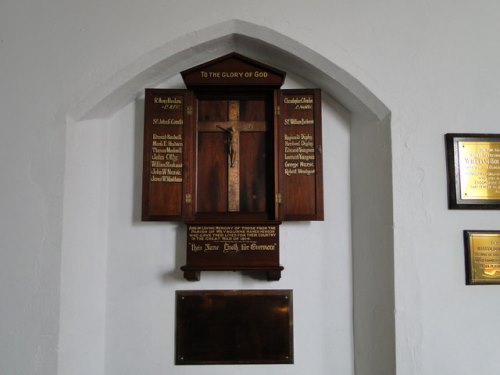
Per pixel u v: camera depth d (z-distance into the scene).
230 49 2.14
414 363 1.83
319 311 2.15
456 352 1.85
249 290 2.15
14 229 1.82
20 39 1.89
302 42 1.92
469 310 1.87
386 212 1.93
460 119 1.93
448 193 1.90
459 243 1.90
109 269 2.12
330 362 2.12
